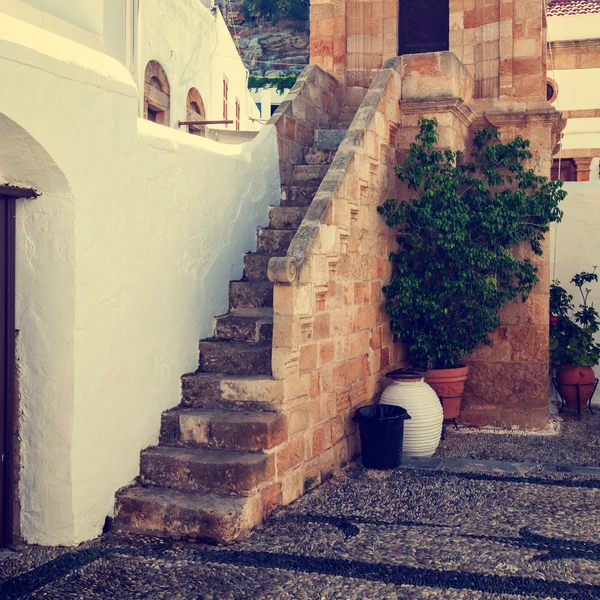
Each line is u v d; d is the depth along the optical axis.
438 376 7.93
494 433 8.20
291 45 39.56
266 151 7.64
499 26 8.63
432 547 4.71
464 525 5.14
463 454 7.23
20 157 4.44
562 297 9.48
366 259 7.16
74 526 4.72
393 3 9.67
